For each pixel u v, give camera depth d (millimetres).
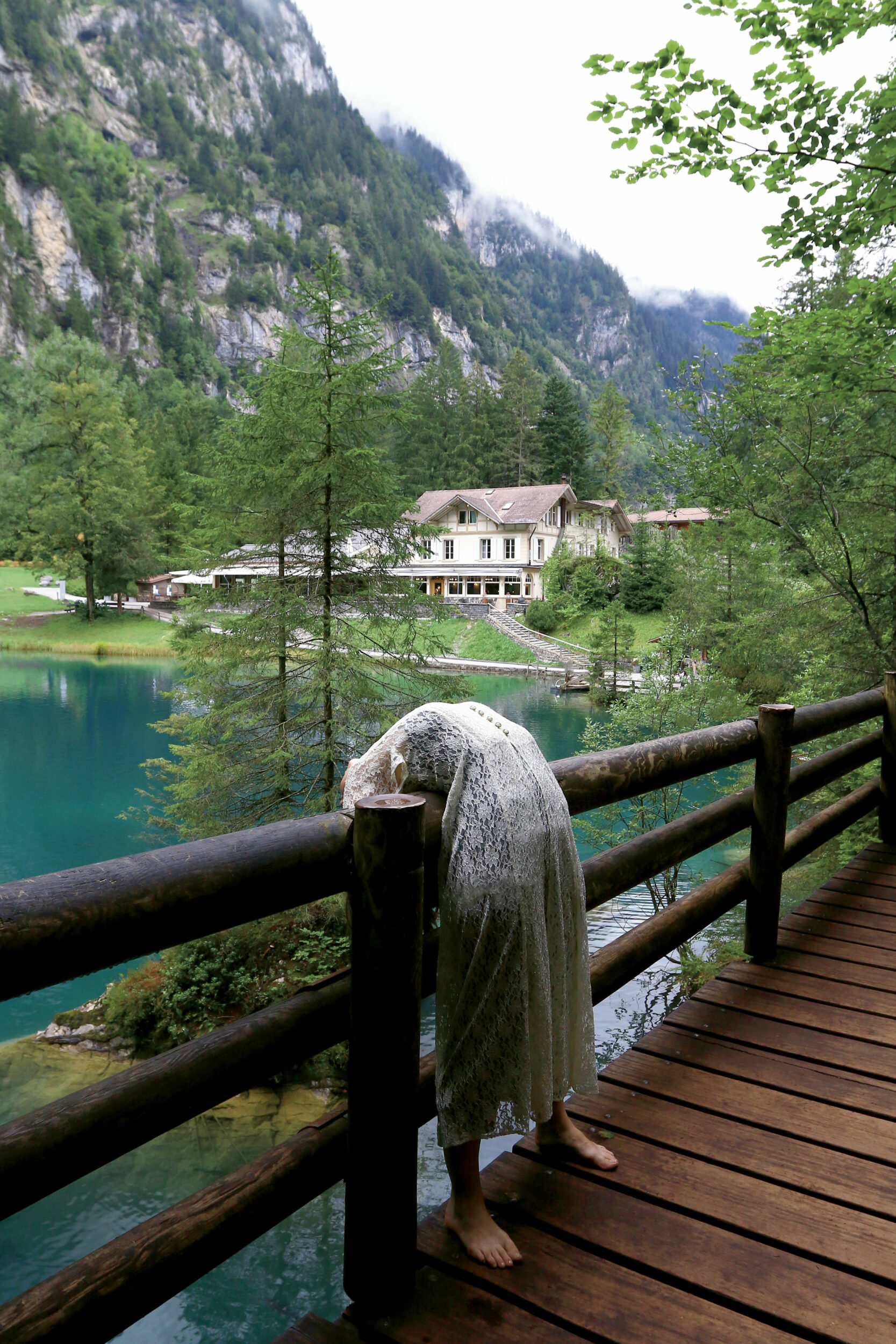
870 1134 1994
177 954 8609
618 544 64750
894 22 4859
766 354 7055
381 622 9594
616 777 2148
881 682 8422
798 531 9188
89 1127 1112
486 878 1477
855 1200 1738
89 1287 1117
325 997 1513
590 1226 1661
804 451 8719
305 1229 5387
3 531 62625
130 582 53281
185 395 81000
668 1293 1487
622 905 10766
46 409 53844
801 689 8984
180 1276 1219
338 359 9227
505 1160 1897
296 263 195500
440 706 1610
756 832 3102
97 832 14773
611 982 2291
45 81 187250
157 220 172500
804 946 3268
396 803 1365
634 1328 1398
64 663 41375
